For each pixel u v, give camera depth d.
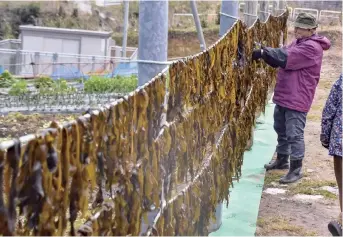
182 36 32.16
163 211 3.03
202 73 3.80
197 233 3.83
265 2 9.39
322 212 5.73
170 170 3.16
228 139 4.90
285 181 6.57
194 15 12.21
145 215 2.78
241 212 5.54
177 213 3.30
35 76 14.51
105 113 2.17
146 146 2.67
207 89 3.98
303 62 6.30
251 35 6.19
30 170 1.73
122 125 2.34
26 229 1.77
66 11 30.27
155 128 2.84
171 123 3.10
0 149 1.63
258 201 5.87
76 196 1.98
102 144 2.16
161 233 2.93
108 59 16.38
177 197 3.29
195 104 3.65
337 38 23.45
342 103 4.52
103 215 2.22
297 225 5.35
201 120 3.81
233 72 5.04
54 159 1.79
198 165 3.81
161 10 3.19
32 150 1.73
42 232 1.79
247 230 5.11
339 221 4.60
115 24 32.78
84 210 2.03
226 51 4.63
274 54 6.22
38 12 28.48
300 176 6.68
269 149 7.99
